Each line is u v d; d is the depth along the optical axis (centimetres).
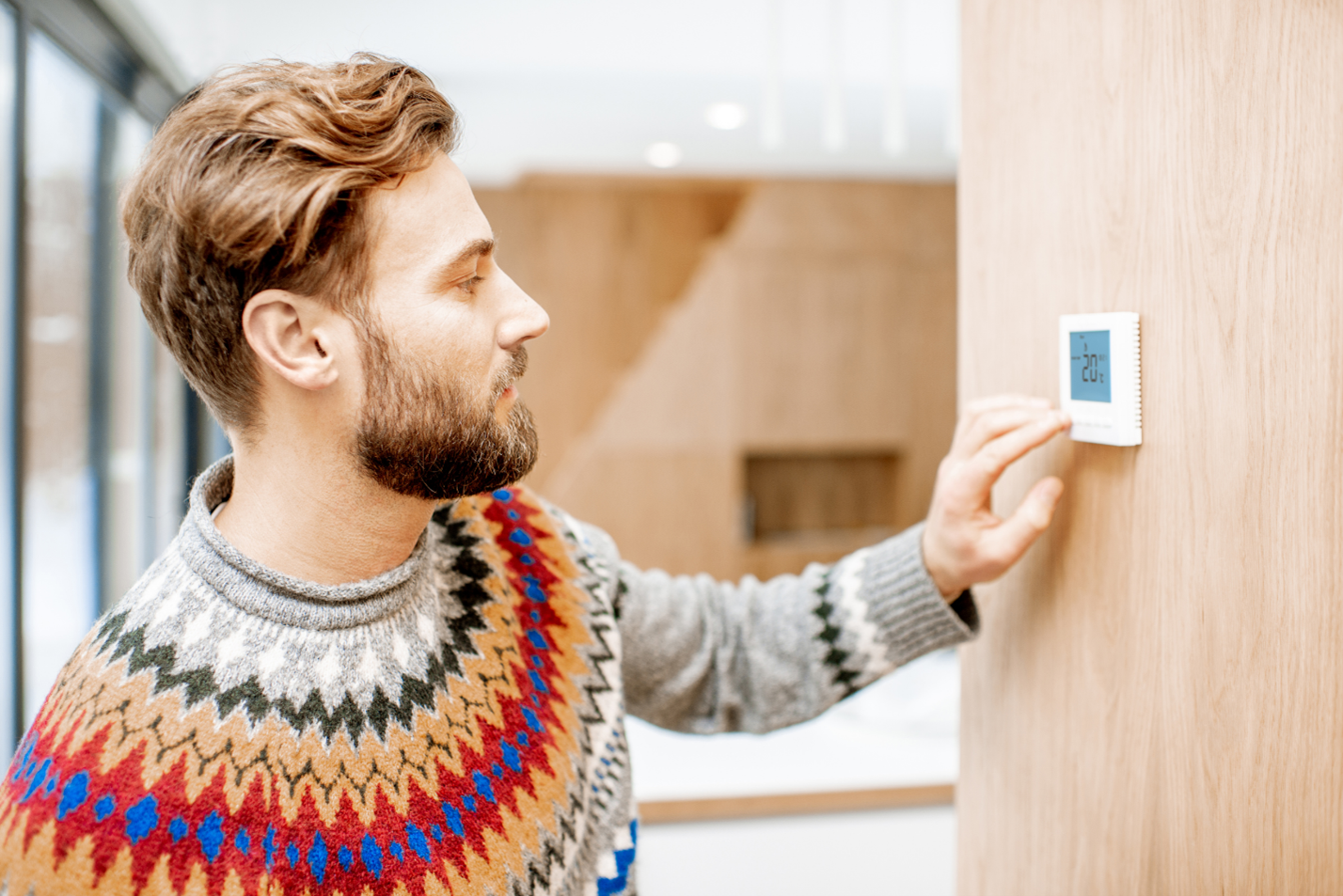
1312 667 53
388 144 56
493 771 66
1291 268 53
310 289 56
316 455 59
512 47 279
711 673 91
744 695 91
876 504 500
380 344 57
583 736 77
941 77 304
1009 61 82
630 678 89
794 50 281
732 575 445
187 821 52
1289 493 54
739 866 146
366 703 60
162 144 56
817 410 446
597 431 436
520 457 63
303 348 57
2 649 152
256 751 55
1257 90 55
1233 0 56
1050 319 77
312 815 56
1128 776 69
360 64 59
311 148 54
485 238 60
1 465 151
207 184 54
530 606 78
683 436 439
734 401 441
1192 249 60
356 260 56
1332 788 52
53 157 216
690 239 485
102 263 246
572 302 480
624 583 89
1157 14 63
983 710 92
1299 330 53
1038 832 82
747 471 491
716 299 438
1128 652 69
